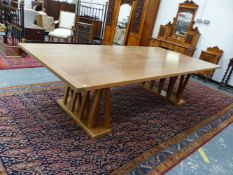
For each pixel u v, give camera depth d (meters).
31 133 1.96
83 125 2.19
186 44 5.11
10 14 4.31
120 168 1.76
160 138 2.31
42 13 5.98
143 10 5.46
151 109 2.96
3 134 1.88
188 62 3.06
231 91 4.59
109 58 2.37
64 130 2.11
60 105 2.52
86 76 1.67
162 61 2.78
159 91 3.46
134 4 5.60
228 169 2.04
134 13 5.68
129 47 3.33
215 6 4.74
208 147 2.33
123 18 6.02
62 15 5.25
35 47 2.19
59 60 1.93
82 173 1.64
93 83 1.55
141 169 1.79
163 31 5.41
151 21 5.63
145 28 5.68
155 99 3.32
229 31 4.62
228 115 3.28
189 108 3.25
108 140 2.10
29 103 2.46
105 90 2.02
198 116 3.04
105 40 6.49
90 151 1.90
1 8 4.72
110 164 1.79
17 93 2.61
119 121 2.49
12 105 2.34
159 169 1.83
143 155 1.98
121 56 2.59
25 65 3.55
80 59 2.10
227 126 2.91
